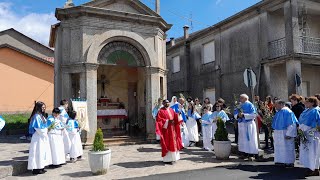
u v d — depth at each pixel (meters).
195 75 21.47
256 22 16.16
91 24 11.18
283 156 7.67
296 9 14.39
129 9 11.97
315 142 6.81
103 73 14.30
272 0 14.88
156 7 12.79
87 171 7.38
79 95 11.12
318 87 16.64
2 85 22.89
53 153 7.70
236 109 9.05
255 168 7.61
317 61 14.80
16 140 12.57
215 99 19.22
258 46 15.91
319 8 15.53
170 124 8.27
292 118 7.54
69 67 11.12
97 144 7.20
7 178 6.80
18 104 23.23
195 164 8.01
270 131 9.70
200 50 21.00
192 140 11.08
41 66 24.25
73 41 11.18
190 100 11.48
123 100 14.55
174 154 8.14
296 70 14.06
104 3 11.46
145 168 7.60
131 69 14.77
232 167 7.76
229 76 18.00
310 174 6.78
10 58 23.31
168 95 24.77
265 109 9.81
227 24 18.22
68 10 11.05
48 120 7.72
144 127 13.06
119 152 9.84
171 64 24.58
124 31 11.60
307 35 16.22
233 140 11.34
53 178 6.75
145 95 12.68
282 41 14.99
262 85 15.65
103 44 11.30
